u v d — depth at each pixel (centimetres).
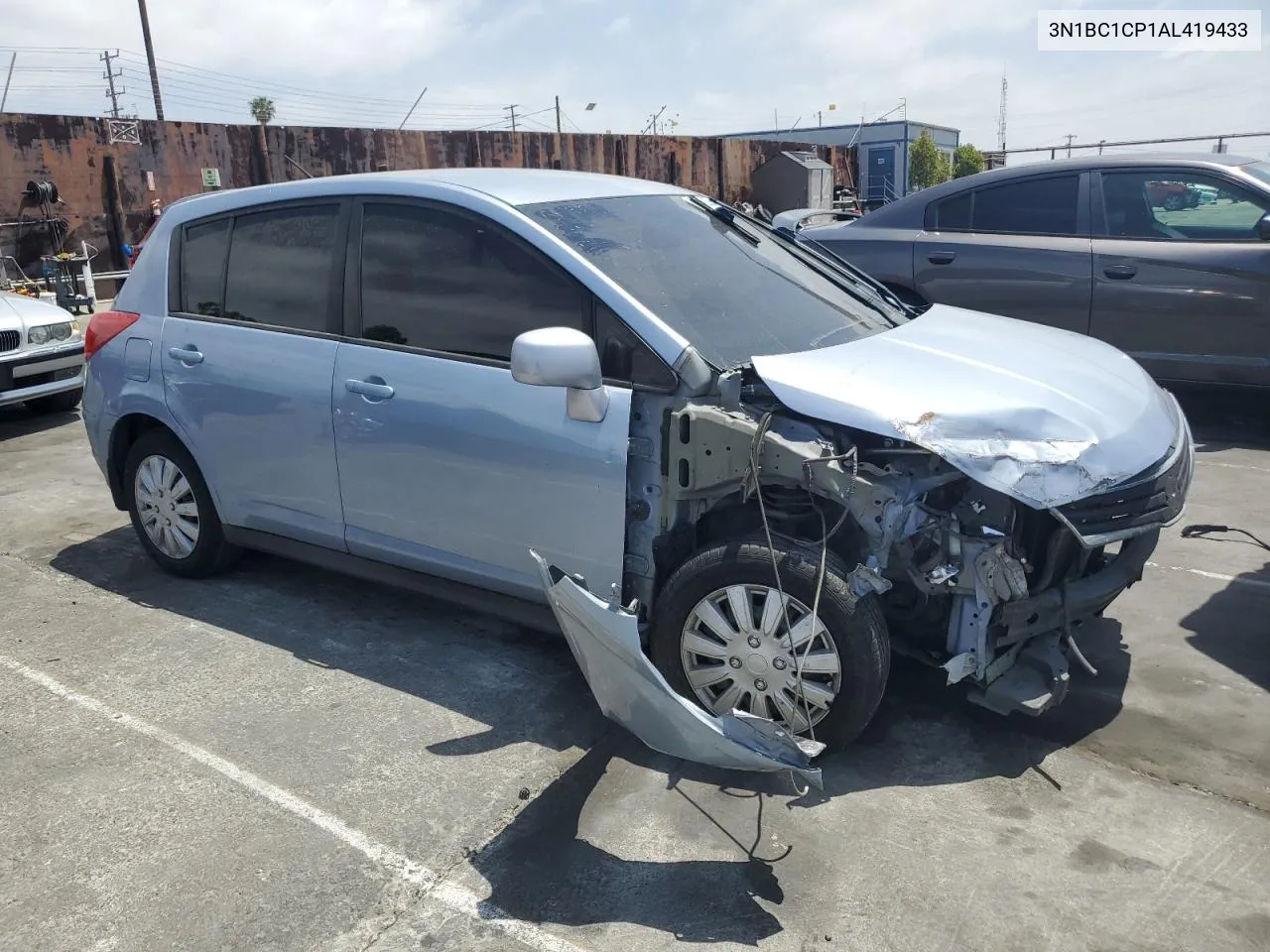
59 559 500
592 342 295
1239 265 613
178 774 314
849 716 299
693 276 357
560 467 323
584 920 251
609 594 324
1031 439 287
